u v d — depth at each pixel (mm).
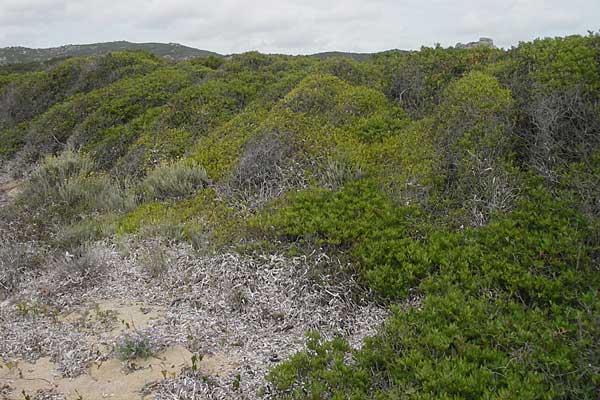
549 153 6387
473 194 6293
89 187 9938
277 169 8203
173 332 5168
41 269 6922
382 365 4176
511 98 7492
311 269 5750
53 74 19078
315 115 9781
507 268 5039
